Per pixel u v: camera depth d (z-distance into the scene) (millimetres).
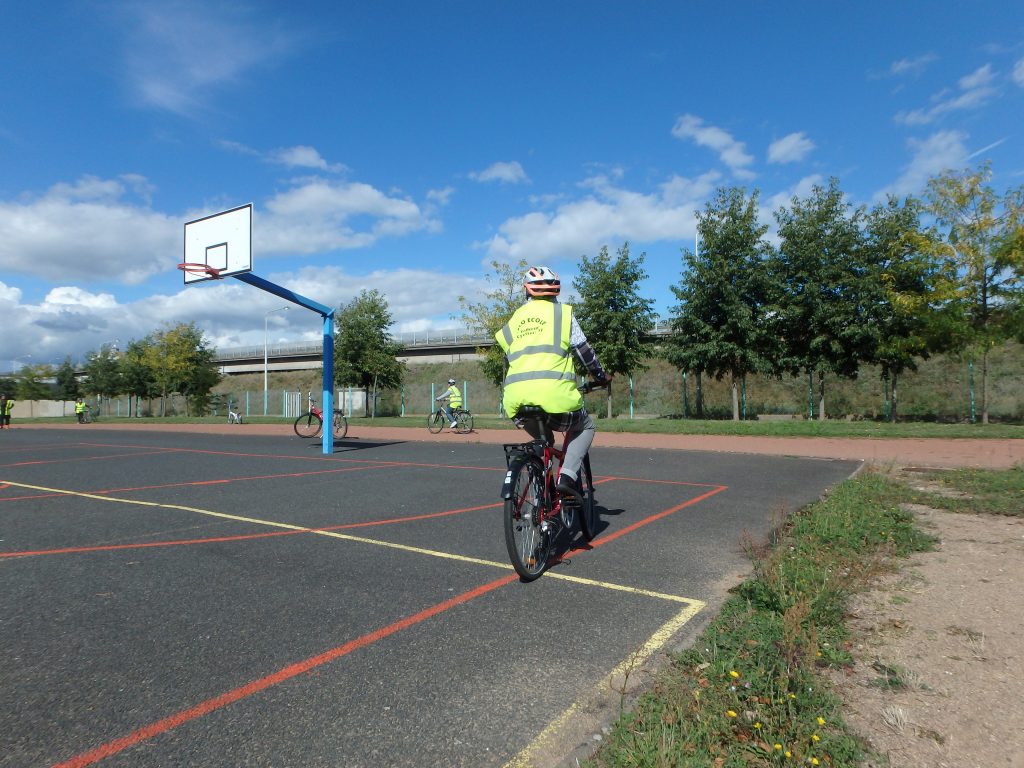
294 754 2227
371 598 3865
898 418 23938
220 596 3906
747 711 2424
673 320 23781
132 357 45969
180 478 9289
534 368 4176
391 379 37531
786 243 22672
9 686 2742
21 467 11070
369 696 2641
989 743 2223
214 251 13117
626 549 5027
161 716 2490
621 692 2539
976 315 19609
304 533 5602
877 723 2365
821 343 21781
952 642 3057
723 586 4074
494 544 5203
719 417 27156
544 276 4355
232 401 33781
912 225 20703
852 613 3453
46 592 3988
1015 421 22000
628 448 13930
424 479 9039
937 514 5977
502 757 2207
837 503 6078
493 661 2965
